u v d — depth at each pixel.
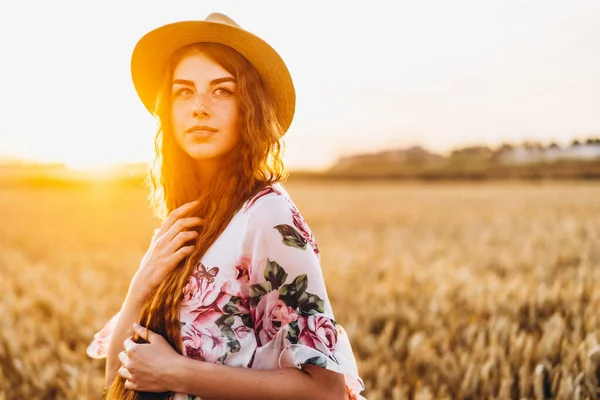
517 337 4.36
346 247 12.41
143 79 1.92
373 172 75.25
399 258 9.79
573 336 3.79
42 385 3.74
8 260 9.84
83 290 6.95
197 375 1.49
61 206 32.72
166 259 1.67
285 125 1.86
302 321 1.50
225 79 1.68
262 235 1.54
